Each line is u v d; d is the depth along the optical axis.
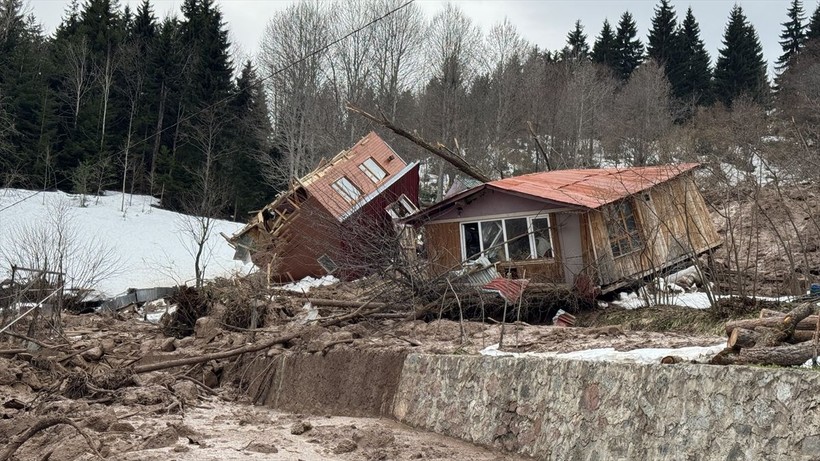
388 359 15.00
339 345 16.66
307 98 59.88
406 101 63.25
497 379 11.94
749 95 62.19
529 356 12.22
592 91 62.78
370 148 35.56
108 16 71.75
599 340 15.03
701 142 36.12
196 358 18.03
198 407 15.62
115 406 14.88
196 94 63.81
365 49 62.44
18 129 57.81
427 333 18.20
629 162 40.50
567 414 10.37
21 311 20.70
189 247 48.12
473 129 59.62
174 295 23.45
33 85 59.19
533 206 23.94
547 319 22.61
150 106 66.88
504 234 24.25
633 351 12.41
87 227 48.91
